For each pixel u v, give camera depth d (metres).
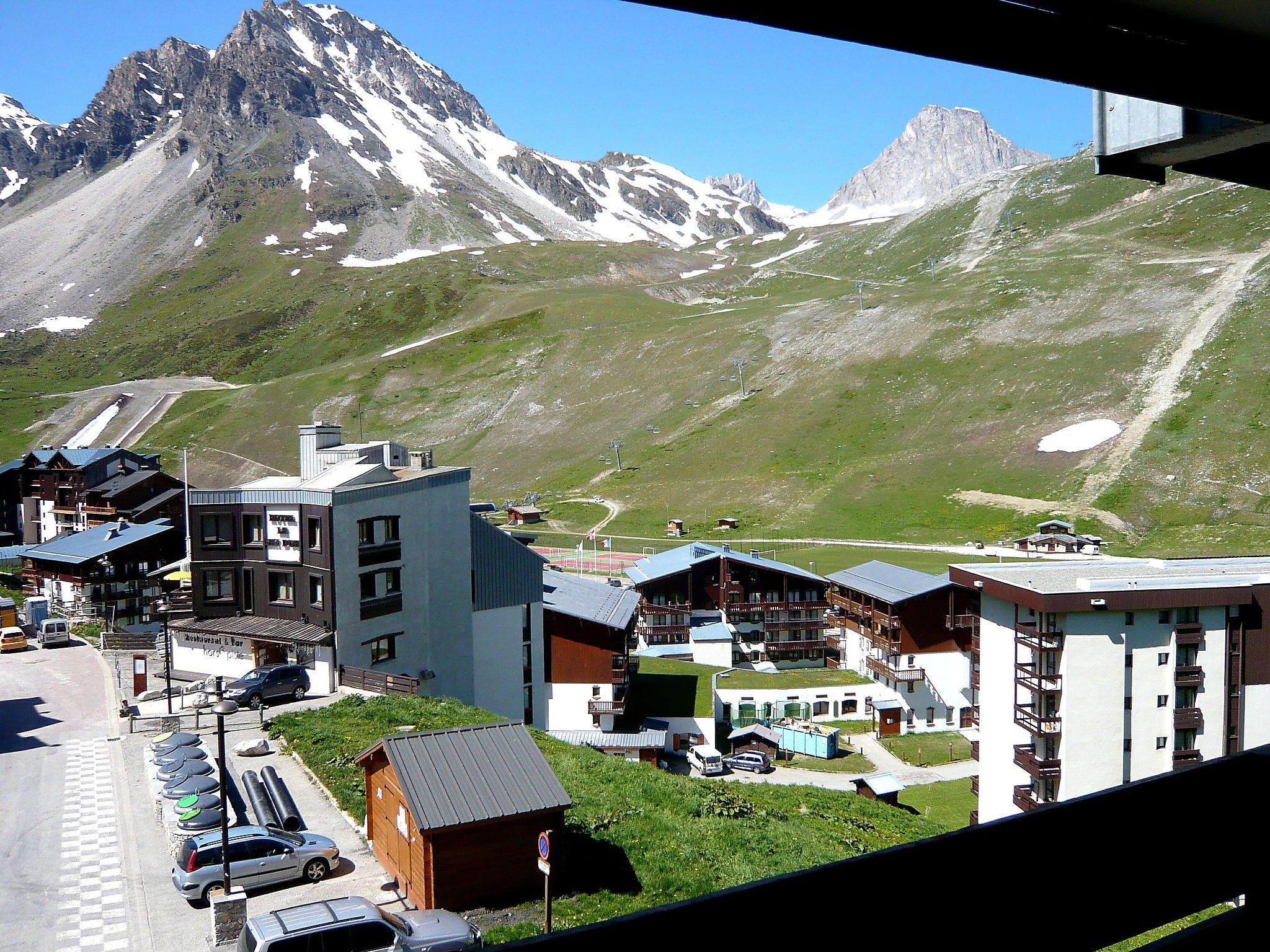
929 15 2.80
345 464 56.22
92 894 27.47
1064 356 193.88
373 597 51.66
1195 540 125.88
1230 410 156.25
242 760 37.28
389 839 27.73
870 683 84.12
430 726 41.72
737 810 36.75
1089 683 44.06
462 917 23.00
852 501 161.12
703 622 99.12
